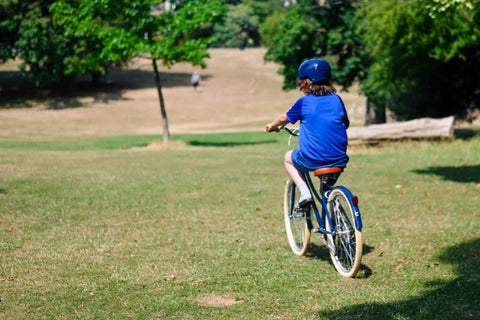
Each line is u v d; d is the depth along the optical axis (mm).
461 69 25125
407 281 5184
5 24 46281
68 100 50812
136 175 13328
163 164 16328
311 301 4641
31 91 54281
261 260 5980
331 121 5344
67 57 46156
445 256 6027
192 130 38438
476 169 14305
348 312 4359
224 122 43844
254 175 13672
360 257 5105
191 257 6074
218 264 5797
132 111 47156
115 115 45125
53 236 6965
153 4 22781
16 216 8117
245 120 44969
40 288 4938
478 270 5449
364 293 4832
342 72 30938
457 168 14609
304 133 5453
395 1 19188
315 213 5836
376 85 23641
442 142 20281
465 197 10094
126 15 24797
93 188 11008
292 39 31984
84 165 15578
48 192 10352
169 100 52750
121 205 9227
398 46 21375
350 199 5133
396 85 24750
